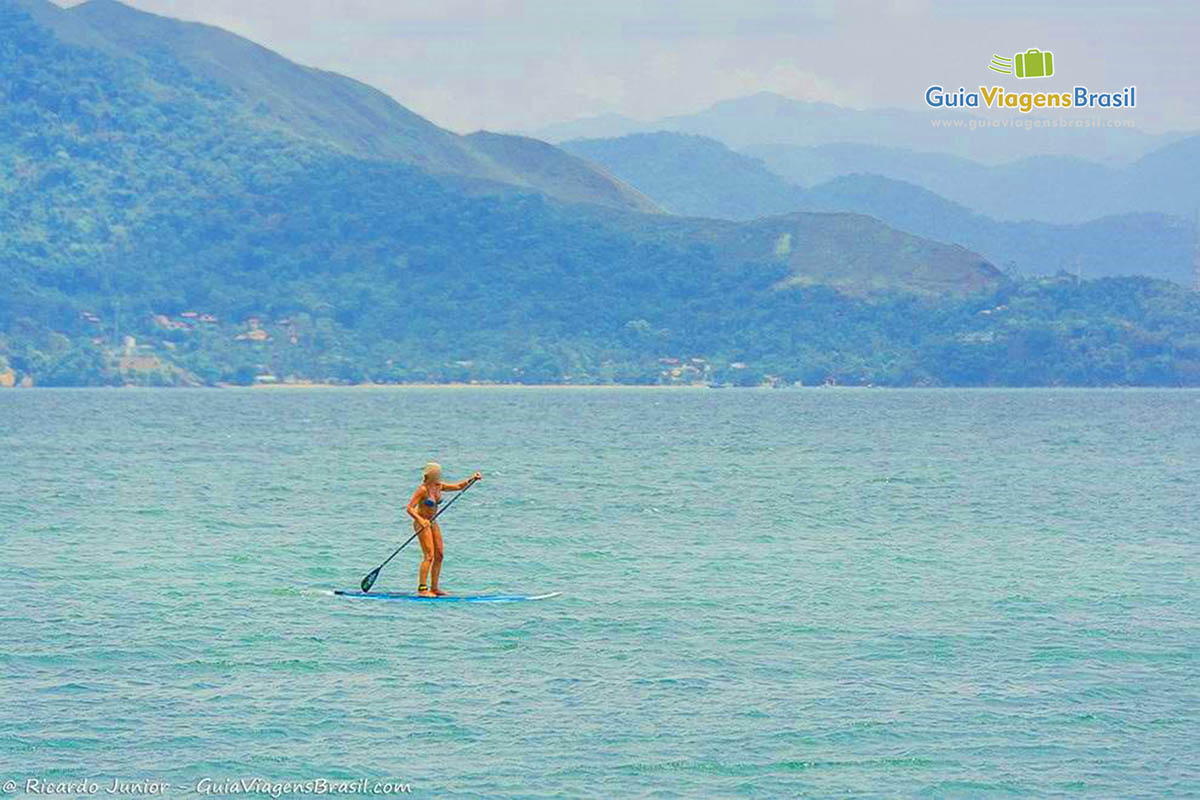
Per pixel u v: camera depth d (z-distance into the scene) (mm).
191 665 92812
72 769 73188
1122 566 138875
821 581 128500
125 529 166375
